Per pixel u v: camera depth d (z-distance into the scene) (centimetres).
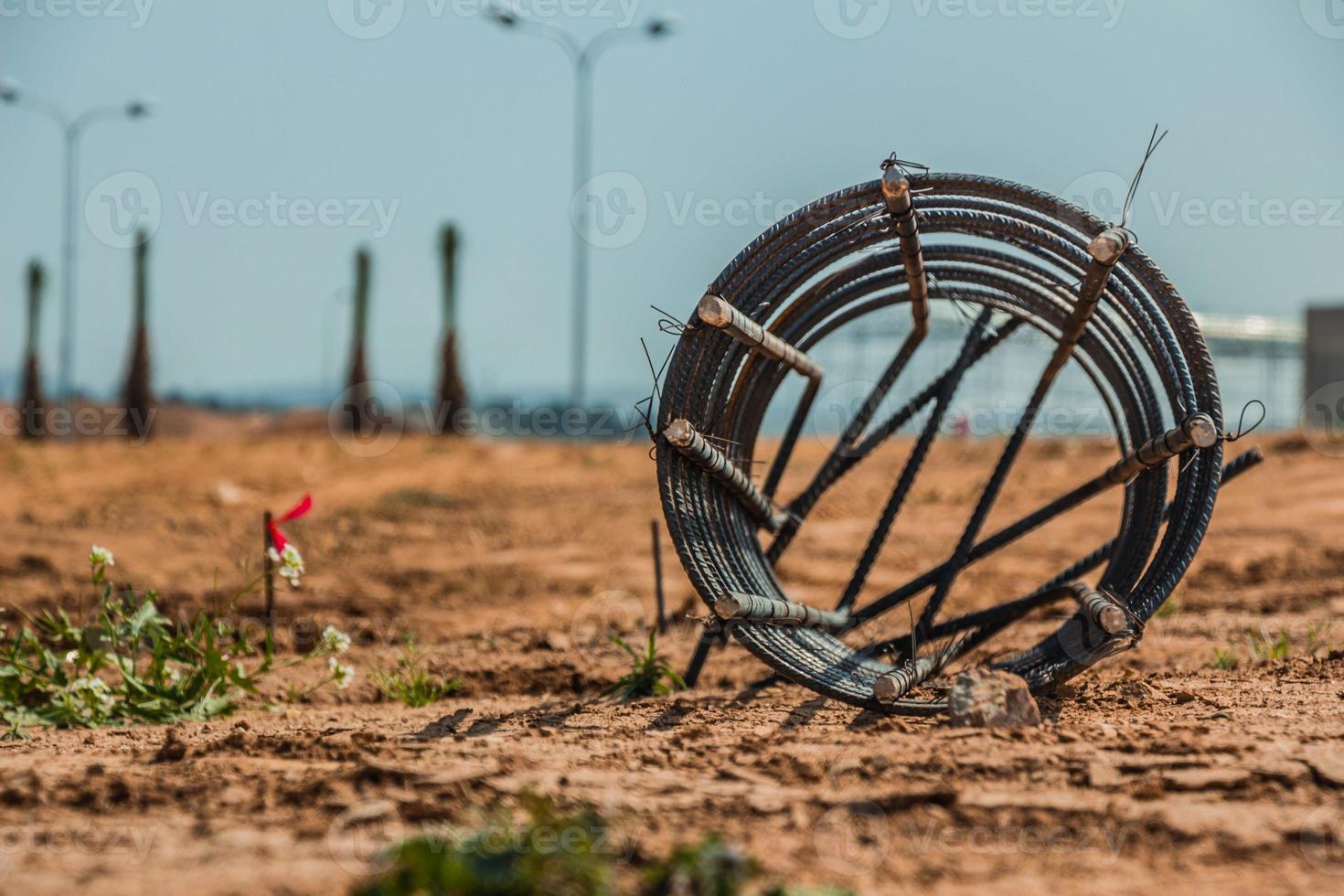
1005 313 2870
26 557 5188
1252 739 1983
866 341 7425
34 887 1348
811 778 1814
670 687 2909
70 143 14225
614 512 7362
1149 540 2550
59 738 2353
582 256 12331
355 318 17988
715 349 2395
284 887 1341
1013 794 1714
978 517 2789
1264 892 1357
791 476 8025
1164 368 2328
